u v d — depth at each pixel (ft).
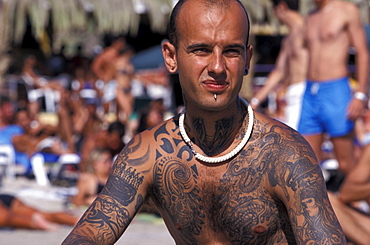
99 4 76.95
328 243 13.74
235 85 14.14
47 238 40.11
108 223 14.84
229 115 14.80
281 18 49.90
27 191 60.80
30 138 68.64
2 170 69.36
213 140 14.99
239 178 14.87
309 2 70.33
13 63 97.86
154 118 64.39
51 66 108.37
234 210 14.92
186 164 15.21
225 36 13.87
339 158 43.88
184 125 15.39
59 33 100.53
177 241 16.11
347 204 32.73
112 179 15.33
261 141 14.90
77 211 49.26
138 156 15.42
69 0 76.54
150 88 93.35
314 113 44.06
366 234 31.96
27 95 89.81
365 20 78.33
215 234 15.33
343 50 43.24
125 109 79.30
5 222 43.32
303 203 14.14
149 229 43.37
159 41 110.93
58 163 69.21
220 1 14.14
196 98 14.24
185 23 14.20
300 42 47.85
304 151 14.58
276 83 49.01
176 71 14.99
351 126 43.19
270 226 14.96
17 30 74.95
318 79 43.86
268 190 14.74
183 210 15.34
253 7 77.20
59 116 70.79
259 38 98.99
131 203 15.15
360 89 43.06
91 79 86.94
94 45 104.73
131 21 78.23
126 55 83.82
